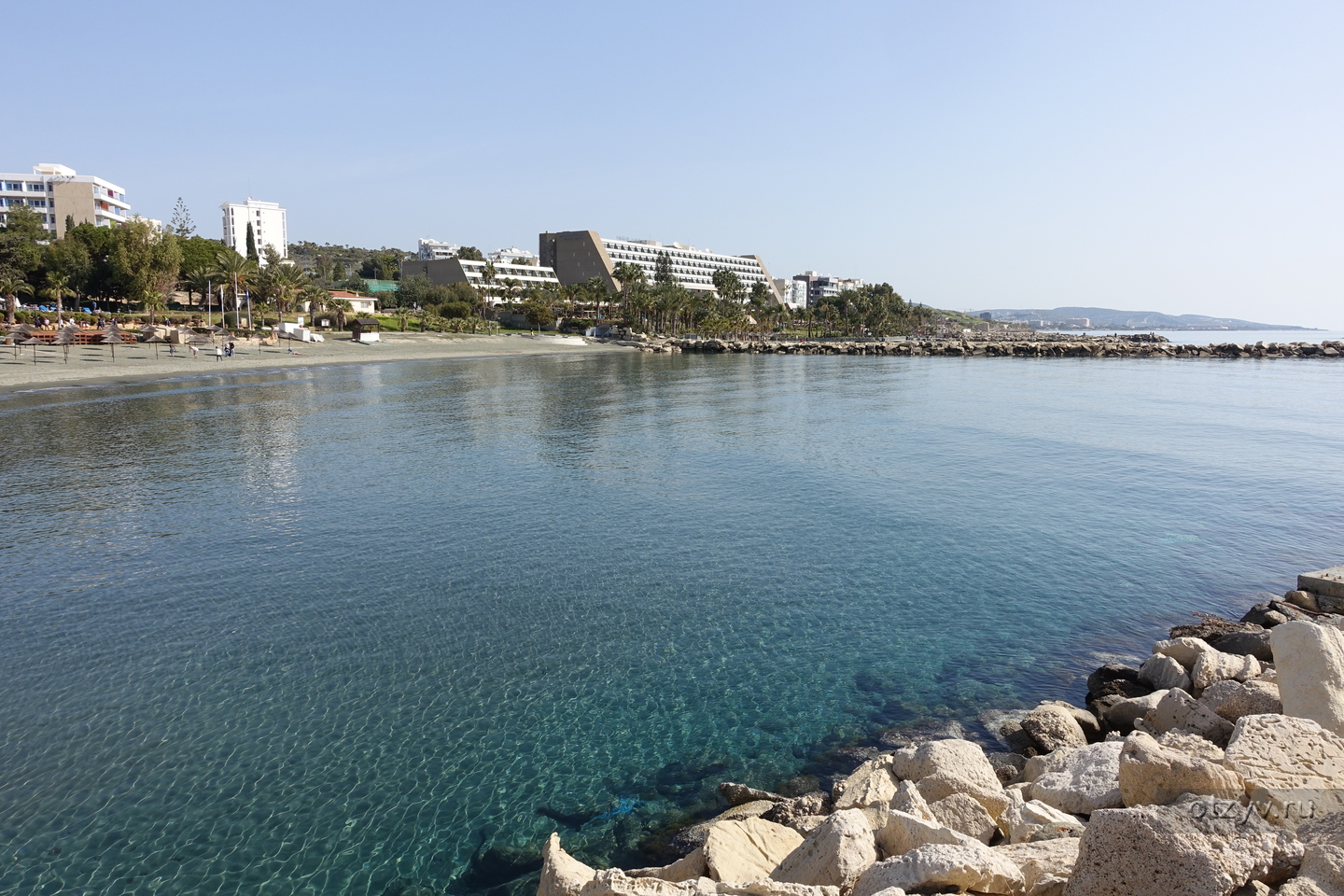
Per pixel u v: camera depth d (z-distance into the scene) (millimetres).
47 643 15133
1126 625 16234
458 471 31141
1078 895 5727
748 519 24188
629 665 14531
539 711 12875
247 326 108250
